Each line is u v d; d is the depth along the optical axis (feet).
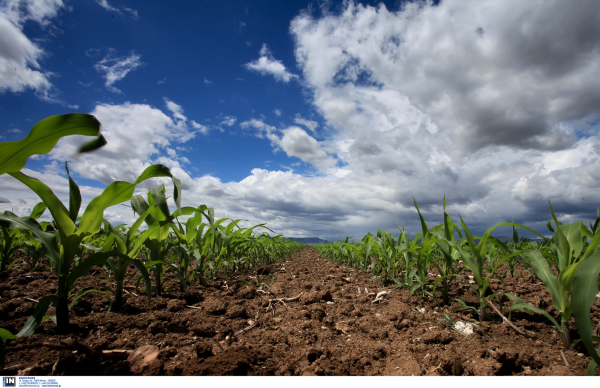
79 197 5.44
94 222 5.51
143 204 8.18
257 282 11.62
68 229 5.27
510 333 5.91
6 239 9.31
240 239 12.71
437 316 7.18
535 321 6.59
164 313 6.95
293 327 6.60
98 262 5.41
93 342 5.18
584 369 4.44
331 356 5.26
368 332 6.49
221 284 11.05
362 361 5.00
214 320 6.92
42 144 3.81
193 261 14.05
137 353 4.84
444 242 7.69
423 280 8.45
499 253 11.07
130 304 7.38
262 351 5.34
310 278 13.41
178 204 5.92
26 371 4.19
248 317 7.36
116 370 4.46
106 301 7.48
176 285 10.04
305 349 5.50
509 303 8.02
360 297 9.38
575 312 3.38
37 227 5.18
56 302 5.21
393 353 5.33
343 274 14.35
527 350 5.13
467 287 10.02
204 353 5.00
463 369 4.65
